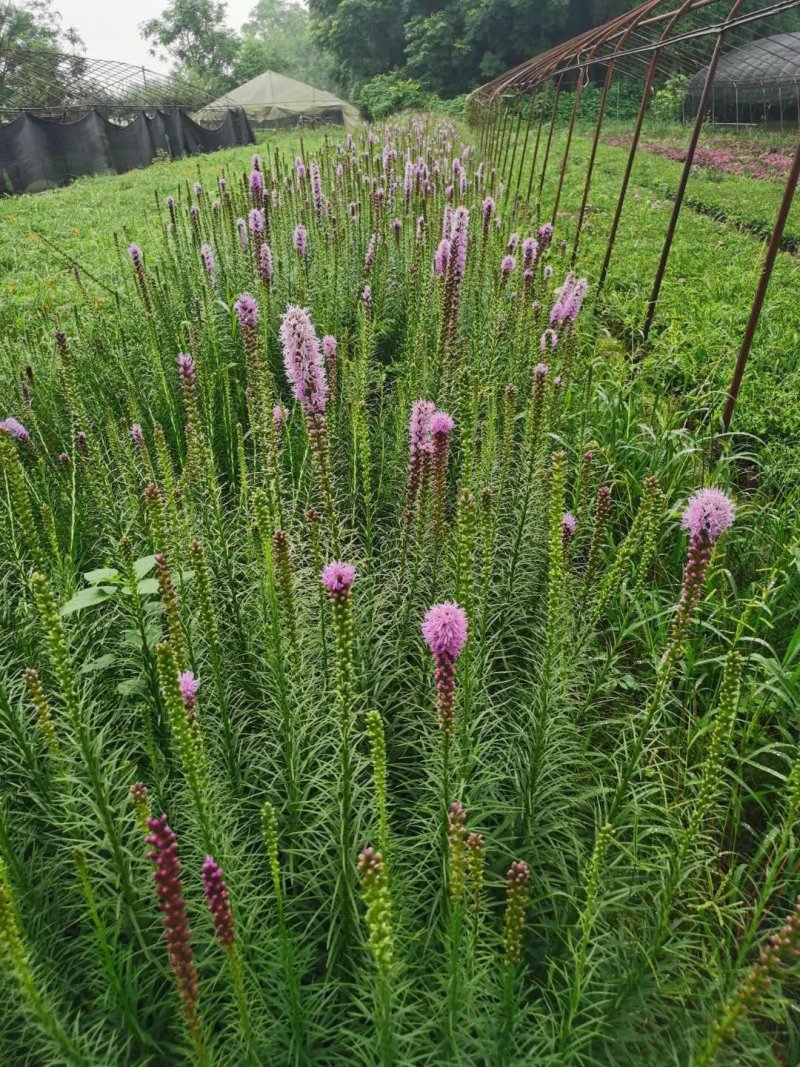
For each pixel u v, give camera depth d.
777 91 23.12
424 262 5.47
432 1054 1.73
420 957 2.11
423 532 2.96
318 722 2.67
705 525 1.82
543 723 2.34
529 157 19.55
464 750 2.30
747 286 8.60
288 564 2.31
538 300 5.05
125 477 3.40
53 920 2.17
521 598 3.38
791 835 2.24
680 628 1.95
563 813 2.54
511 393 3.24
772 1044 2.14
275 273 6.16
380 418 4.48
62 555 3.29
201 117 37.12
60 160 22.75
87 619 3.15
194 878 2.15
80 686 2.65
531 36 36.06
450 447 4.28
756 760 2.98
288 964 1.74
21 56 30.44
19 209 15.19
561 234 10.83
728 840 2.79
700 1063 1.40
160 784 2.28
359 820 2.24
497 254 6.32
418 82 38.22
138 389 4.89
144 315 5.50
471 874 1.55
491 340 5.11
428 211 6.88
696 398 4.93
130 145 24.50
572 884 2.31
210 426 4.02
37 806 2.53
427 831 2.33
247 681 3.01
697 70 20.55
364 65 44.47
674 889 1.89
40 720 1.85
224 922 1.44
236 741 2.59
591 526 3.68
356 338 5.07
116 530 3.46
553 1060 1.72
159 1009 2.04
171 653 1.56
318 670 2.90
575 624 2.92
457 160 8.27
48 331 5.49
